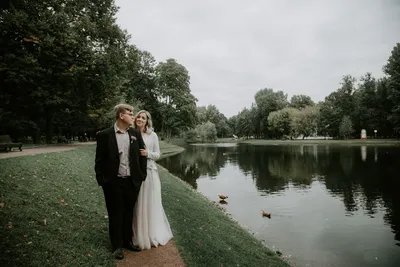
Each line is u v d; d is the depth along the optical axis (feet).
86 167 40.16
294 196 56.08
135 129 15.42
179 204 33.40
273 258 25.85
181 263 14.99
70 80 71.15
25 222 16.22
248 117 401.49
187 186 57.67
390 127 247.91
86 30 75.87
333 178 75.25
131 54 91.40
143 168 15.01
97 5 85.25
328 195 56.65
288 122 298.15
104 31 81.10
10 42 65.10
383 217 42.47
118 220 14.71
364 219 41.73
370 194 56.85
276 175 81.97
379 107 252.42
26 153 42.63
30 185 22.98
